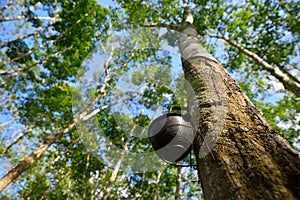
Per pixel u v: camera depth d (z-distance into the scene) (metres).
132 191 9.56
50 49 9.97
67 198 11.16
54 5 9.68
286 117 6.96
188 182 8.93
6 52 10.09
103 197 6.46
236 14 7.05
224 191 0.66
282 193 0.55
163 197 9.58
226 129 0.89
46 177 11.58
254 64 7.27
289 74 6.14
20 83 10.55
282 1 6.02
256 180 0.62
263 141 0.78
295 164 0.64
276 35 6.54
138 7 7.05
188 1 7.02
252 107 1.05
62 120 10.31
